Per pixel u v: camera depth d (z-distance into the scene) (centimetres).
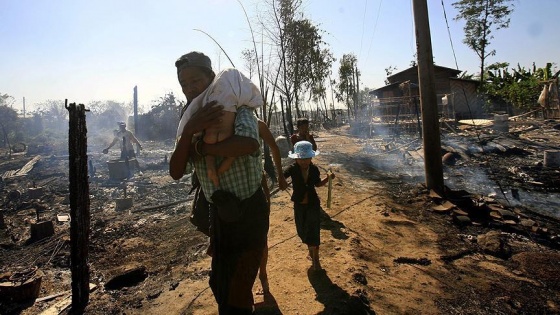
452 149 1502
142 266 531
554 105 2503
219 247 205
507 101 3553
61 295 491
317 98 3512
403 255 524
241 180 204
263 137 279
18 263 630
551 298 421
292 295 386
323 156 1608
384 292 409
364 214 704
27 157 2269
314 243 430
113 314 413
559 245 594
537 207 827
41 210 985
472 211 734
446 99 2584
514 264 515
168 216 839
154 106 3550
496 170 1231
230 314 203
